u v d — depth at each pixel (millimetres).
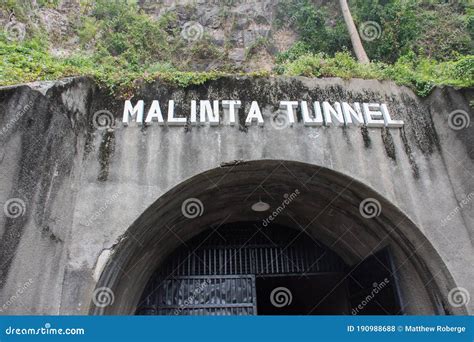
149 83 6996
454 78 7746
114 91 6875
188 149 6547
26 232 5121
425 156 7078
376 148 6973
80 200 6062
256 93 7094
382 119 7219
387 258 7359
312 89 7273
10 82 5914
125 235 5941
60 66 6875
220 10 16031
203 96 6973
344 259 9055
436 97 7469
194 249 8812
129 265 6602
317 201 7805
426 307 6801
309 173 6945
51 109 5805
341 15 14914
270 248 9062
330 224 8375
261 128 6816
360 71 7617
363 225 7605
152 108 6742
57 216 5652
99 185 6184
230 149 6602
